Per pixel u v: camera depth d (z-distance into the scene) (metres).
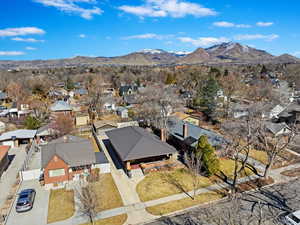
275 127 40.94
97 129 47.97
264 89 64.12
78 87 111.81
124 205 22.67
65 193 24.94
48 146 31.64
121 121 55.44
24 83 93.19
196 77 96.88
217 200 23.39
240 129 36.28
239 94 72.25
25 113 59.53
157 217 20.89
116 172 29.80
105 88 104.31
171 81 106.12
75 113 63.44
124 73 145.12
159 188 25.80
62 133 42.44
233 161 32.97
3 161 30.69
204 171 29.14
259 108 41.34
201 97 61.50
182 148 36.38
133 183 26.95
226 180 27.62
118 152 30.73
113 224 19.92
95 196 21.81
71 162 27.62
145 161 31.91
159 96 53.91
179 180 27.59
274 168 31.27
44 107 61.62
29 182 27.61
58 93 91.19
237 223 19.14
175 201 23.31
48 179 26.45
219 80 82.00
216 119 54.97
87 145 31.23
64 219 20.58
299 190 25.53
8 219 20.67
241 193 24.73
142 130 37.72
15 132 41.56
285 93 71.88
